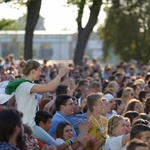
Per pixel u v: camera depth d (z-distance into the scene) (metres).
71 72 32.47
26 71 13.63
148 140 12.47
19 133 9.80
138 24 57.72
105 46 60.09
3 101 13.47
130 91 20.89
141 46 58.06
